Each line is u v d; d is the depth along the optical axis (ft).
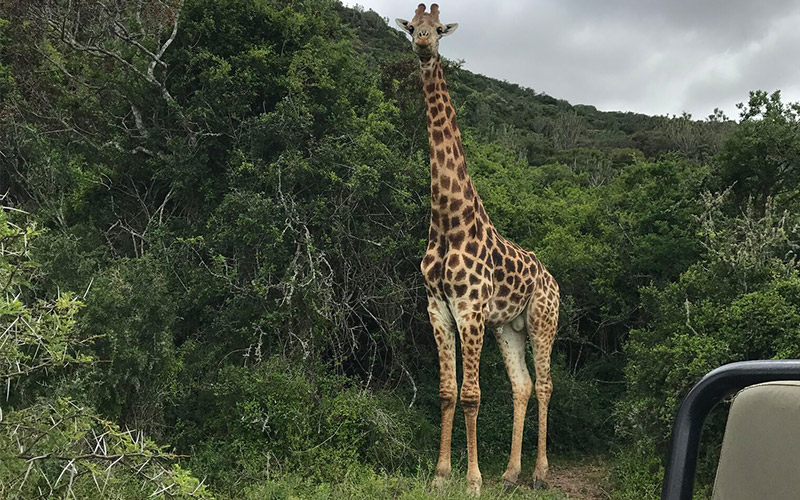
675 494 3.39
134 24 31.35
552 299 24.94
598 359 36.17
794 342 20.48
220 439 22.26
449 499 18.42
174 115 30.17
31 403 17.51
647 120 223.30
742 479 2.97
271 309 26.18
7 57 33.06
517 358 24.54
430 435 25.95
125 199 32.01
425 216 29.60
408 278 30.19
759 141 32.14
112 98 32.71
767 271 24.53
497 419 28.07
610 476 24.80
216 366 25.50
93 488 13.92
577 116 200.13
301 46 31.32
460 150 22.11
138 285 21.76
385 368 29.50
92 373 18.38
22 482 11.57
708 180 34.60
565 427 29.09
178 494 12.33
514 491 21.22
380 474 21.56
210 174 30.01
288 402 22.63
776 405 2.90
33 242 20.16
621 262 34.99
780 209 32.09
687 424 3.47
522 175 52.44
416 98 33.60
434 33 21.26
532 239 37.40
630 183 46.09
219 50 30.12
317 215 27.30
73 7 30.55
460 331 20.84
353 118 31.01
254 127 28.27
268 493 18.37
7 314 11.21
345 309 27.81
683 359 22.15
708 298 24.04
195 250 27.53
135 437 20.39
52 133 32.14
